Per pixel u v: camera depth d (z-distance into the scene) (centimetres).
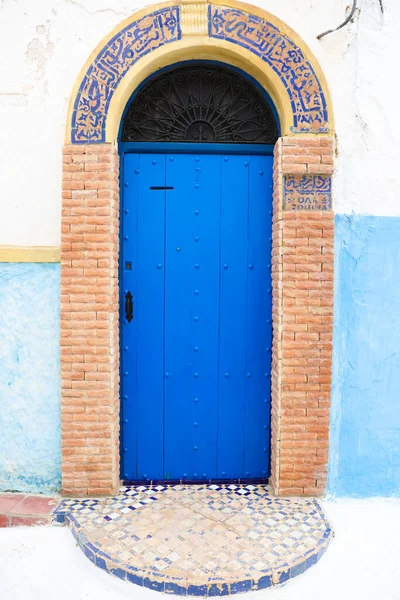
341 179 351
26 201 352
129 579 276
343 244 353
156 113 366
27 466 364
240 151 367
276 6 344
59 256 352
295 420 352
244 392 382
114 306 351
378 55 348
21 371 361
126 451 382
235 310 378
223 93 365
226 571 275
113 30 337
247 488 374
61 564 296
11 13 344
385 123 350
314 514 336
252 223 374
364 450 364
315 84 339
